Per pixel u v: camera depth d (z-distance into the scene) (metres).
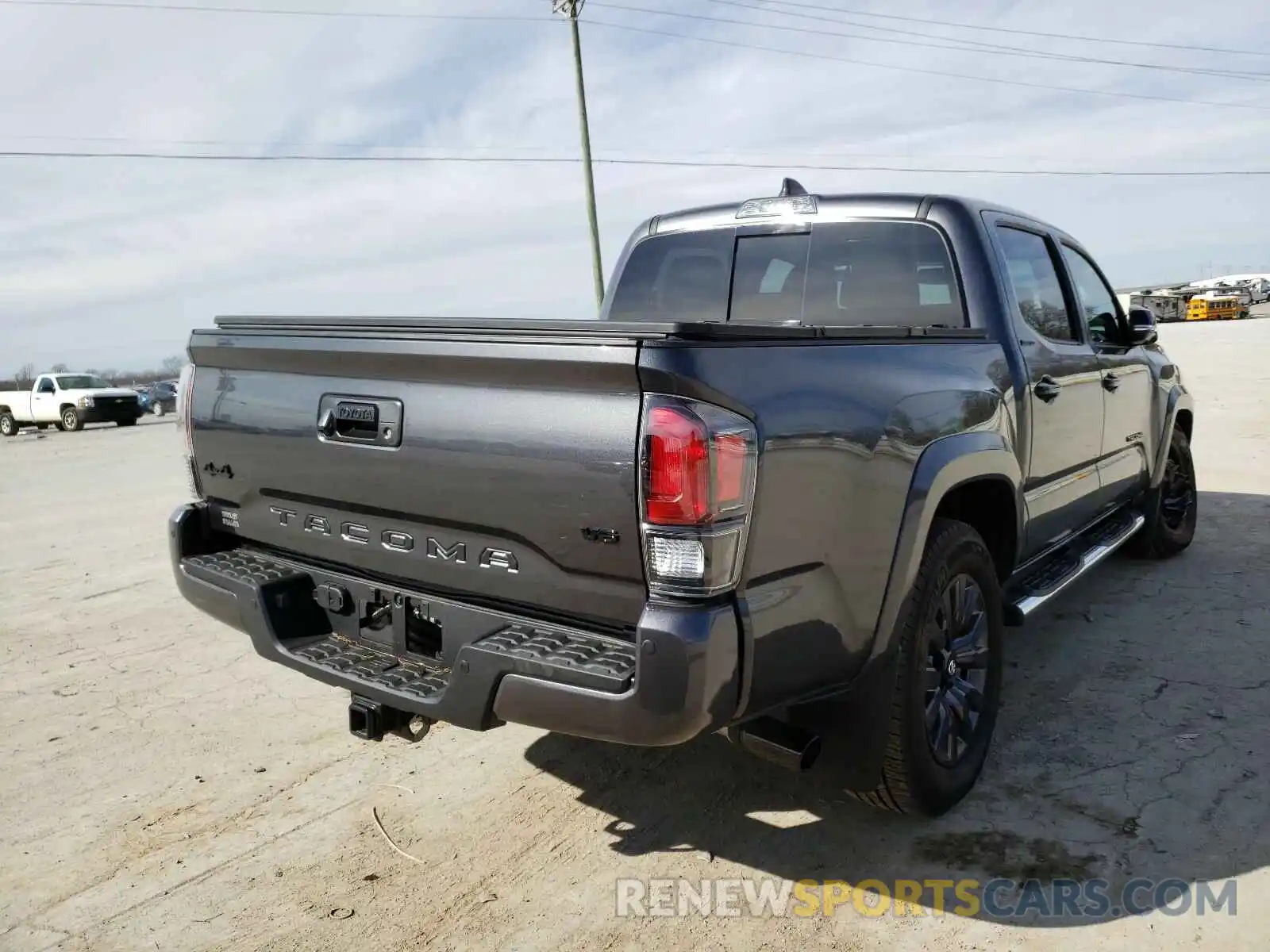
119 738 3.87
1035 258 4.08
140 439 21.80
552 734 3.81
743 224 4.08
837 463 2.46
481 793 3.33
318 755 3.66
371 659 2.81
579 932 2.54
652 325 2.15
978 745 3.15
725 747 3.63
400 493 2.65
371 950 2.49
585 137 26.86
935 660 2.97
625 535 2.20
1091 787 3.16
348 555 2.89
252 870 2.88
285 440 2.97
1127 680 4.05
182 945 2.54
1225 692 3.87
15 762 3.66
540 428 2.32
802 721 2.69
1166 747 3.41
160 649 5.03
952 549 2.93
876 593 2.64
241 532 3.27
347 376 2.78
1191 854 2.76
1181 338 28.80
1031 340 3.72
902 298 3.69
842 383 2.55
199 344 3.26
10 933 2.61
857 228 3.79
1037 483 3.76
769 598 2.29
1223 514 7.11
